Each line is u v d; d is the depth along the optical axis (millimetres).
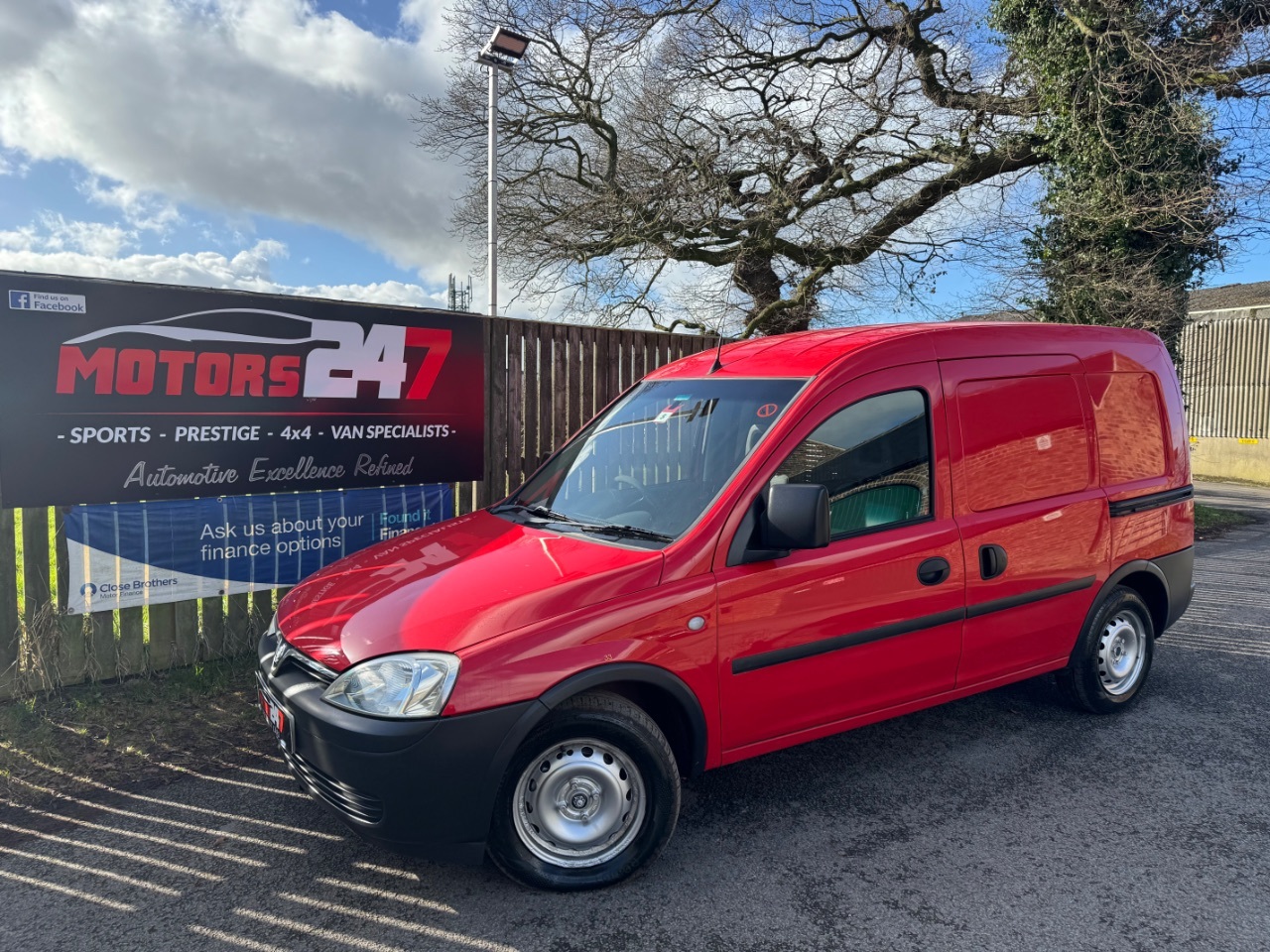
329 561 5484
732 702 3145
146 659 4824
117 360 4570
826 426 3449
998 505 3920
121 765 3875
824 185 14297
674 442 3711
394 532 5746
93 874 3025
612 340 7012
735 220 14469
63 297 4383
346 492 5523
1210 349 21609
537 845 2891
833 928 2727
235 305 4953
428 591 3055
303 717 2818
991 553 3830
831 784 3771
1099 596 4379
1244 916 2783
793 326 14367
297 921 2762
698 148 14156
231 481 5043
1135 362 4688
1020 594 3982
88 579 4598
